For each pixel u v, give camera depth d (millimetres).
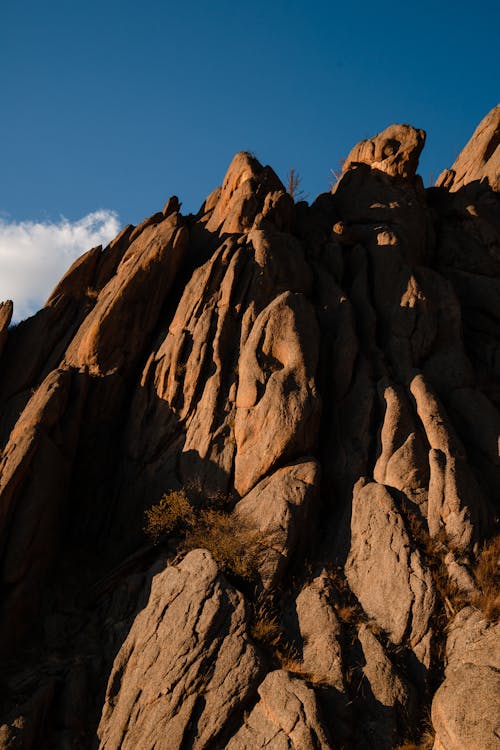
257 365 20266
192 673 15164
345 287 24344
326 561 17734
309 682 14867
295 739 13875
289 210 25328
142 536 19344
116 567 18453
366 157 29641
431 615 16062
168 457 20188
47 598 18141
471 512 17797
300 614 16453
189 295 22797
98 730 15234
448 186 33031
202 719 14602
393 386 20422
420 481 18625
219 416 20141
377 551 17344
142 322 22609
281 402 19406
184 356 21453
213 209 28391
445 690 14492
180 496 18859
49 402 19922
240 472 19109
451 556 17062
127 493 20156
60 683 16031
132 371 22203
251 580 16938
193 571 16938
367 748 14250
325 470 19641
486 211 28266
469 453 20125
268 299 22250
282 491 18391
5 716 15070
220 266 22953
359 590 16969
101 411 21406
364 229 26297
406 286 23500
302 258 23641
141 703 15125
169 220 24516
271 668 15320
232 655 15328
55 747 15023
